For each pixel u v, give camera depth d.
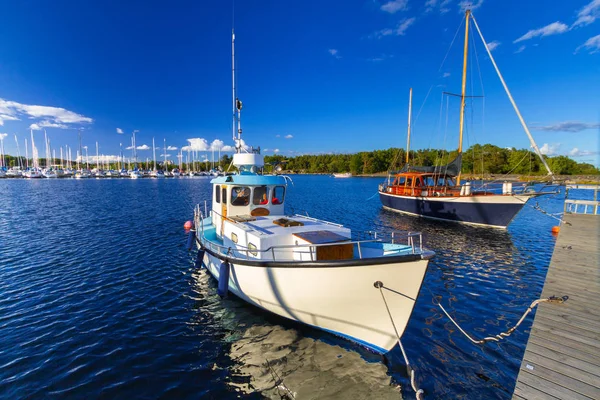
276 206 10.88
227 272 8.23
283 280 7.10
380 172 119.38
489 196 22.11
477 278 12.21
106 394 5.81
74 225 21.86
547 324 6.11
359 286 6.48
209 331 8.00
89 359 6.82
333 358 6.91
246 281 8.01
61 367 6.53
